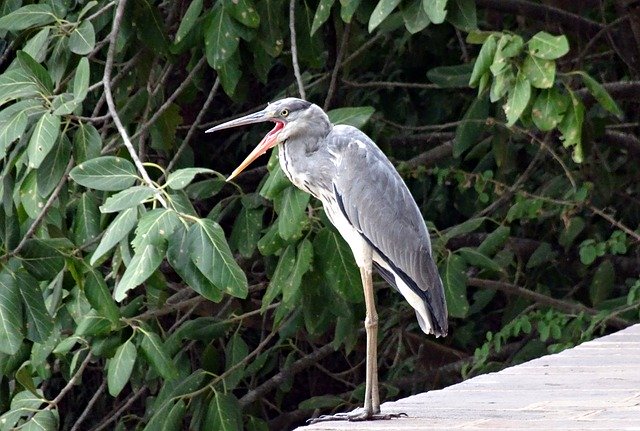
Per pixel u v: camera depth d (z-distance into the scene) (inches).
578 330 500.4
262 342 497.7
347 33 474.0
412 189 621.9
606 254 565.0
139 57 454.6
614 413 259.3
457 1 374.6
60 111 351.3
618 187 589.0
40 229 394.0
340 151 304.3
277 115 307.3
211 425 453.4
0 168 406.9
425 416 266.8
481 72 366.0
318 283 417.4
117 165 337.7
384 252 298.8
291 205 373.4
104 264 498.6
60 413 639.1
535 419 254.8
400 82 611.5
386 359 613.0
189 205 327.6
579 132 371.9
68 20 413.4
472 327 592.7
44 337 366.0
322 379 665.0
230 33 406.9
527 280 588.1
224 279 311.9
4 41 458.6
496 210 553.9
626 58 543.8
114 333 410.9
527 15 518.9
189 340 527.2
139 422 531.5
